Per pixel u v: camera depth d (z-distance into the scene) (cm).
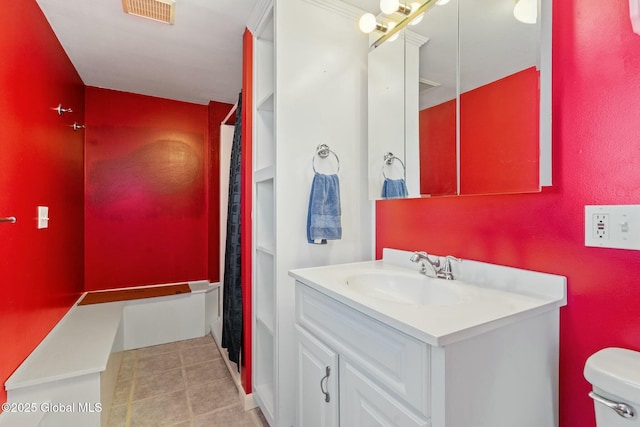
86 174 274
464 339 70
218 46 212
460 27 117
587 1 89
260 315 172
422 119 133
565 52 93
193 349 254
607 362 73
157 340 262
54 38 194
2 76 132
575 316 91
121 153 288
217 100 313
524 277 101
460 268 121
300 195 152
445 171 123
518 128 100
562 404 94
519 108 100
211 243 316
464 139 116
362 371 92
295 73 150
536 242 100
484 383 75
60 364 146
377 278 134
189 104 316
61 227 207
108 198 283
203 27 190
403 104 143
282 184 148
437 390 69
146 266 297
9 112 137
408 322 74
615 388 67
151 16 179
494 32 107
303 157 152
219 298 303
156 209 302
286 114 148
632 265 80
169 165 307
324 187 151
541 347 89
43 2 166
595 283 87
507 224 109
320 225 147
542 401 90
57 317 196
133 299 255
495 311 81
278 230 147
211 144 315
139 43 208
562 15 93
